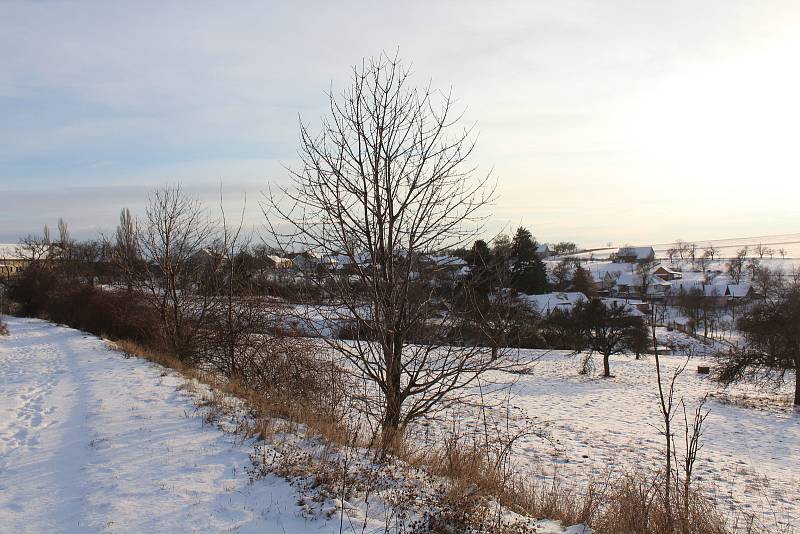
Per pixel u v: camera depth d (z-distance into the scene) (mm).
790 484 14008
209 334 19875
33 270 48344
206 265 21516
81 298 34344
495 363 8133
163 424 9367
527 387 33062
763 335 31406
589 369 42531
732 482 13781
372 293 8039
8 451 8367
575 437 18641
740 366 31922
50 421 10266
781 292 34250
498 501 6273
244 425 9031
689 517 5574
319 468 6672
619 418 24453
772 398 31984
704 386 36438
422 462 7668
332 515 5406
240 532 5156
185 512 5664
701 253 185000
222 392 12422
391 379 8102
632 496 6242
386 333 7984
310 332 9016
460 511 5551
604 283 98438
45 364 18828
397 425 8234
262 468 6809
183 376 15469
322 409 10312
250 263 15508
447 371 7957
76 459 7711
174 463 7273
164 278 22172
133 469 7102
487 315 7867
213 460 7367
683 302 77438
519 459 13719
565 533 5711
